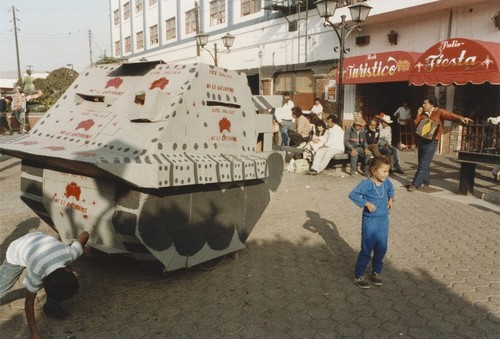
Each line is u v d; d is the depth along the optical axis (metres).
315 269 4.74
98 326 3.52
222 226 4.54
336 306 3.89
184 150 4.07
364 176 10.27
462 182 8.20
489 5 12.04
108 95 4.61
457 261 4.97
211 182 4.04
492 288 4.26
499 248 5.39
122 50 37.12
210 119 4.39
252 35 21.45
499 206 7.43
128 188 3.77
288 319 3.66
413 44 14.27
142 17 32.81
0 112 18.08
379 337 3.39
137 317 3.67
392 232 6.05
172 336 3.39
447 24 13.14
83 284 4.30
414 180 8.55
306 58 18.23
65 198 4.32
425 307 3.88
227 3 23.09
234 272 4.63
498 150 7.82
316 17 17.55
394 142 16.52
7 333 3.42
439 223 6.46
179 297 4.04
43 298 4.01
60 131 4.52
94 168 3.54
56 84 30.05
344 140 10.86
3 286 3.35
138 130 4.00
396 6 13.37
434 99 8.20
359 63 14.84
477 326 3.55
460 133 13.03
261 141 5.27
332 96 16.98
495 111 13.14
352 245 5.53
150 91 4.07
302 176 10.30
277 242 5.62
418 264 4.89
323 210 7.23
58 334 3.39
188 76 4.30
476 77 10.80
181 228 4.07
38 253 3.16
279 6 18.67
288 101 14.69
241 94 4.82
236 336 3.40
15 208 7.05
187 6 26.83
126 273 4.58
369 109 16.59
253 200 4.87
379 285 4.32
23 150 4.09
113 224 3.88
